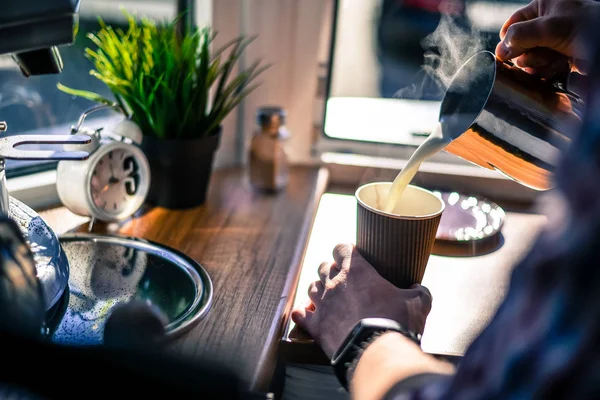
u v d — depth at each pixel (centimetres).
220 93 130
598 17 50
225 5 148
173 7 151
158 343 66
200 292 97
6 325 56
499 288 107
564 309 47
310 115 161
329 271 93
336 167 157
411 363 70
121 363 57
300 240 116
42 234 91
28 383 56
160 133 123
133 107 122
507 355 51
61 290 88
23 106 132
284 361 91
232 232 121
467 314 99
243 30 154
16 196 122
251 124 160
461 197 143
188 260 106
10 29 64
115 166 117
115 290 98
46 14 64
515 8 148
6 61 127
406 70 160
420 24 158
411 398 62
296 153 165
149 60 120
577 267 46
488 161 90
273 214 132
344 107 161
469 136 86
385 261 90
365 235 91
